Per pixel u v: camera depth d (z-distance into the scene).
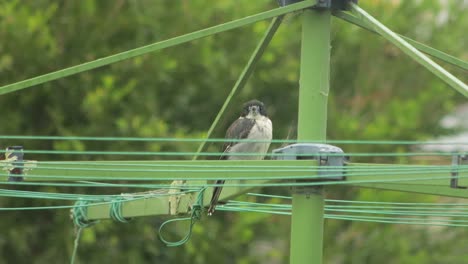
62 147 16.70
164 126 16.77
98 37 17.41
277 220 17.89
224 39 18.36
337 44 19.42
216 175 7.27
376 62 19.55
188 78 18.27
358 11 7.49
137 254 16.89
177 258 17.19
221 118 8.34
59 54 17.06
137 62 17.16
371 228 17.92
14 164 7.88
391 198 17.14
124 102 17.20
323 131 7.57
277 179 7.27
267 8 18.56
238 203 9.39
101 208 9.34
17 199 16.62
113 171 7.70
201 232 16.83
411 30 19.97
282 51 18.67
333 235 18.06
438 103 19.31
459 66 7.85
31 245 16.91
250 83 18.45
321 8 7.55
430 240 18.12
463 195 7.34
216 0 18.16
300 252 7.35
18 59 16.62
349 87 19.75
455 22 20.36
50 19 17.16
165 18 17.89
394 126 18.66
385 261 17.81
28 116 17.11
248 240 17.12
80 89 17.09
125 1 17.66
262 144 10.83
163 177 7.63
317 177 7.07
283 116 19.16
